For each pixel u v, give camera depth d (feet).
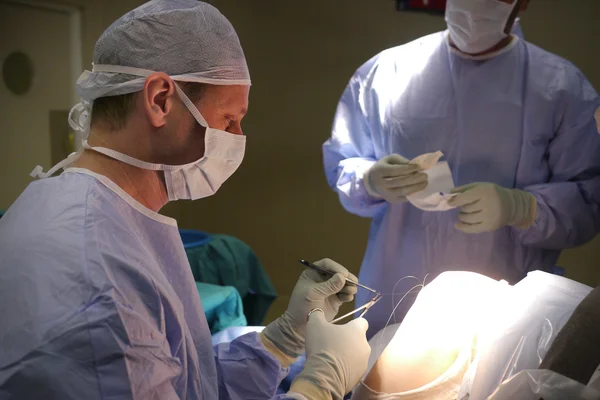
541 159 5.72
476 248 5.77
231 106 3.34
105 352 2.59
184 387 3.17
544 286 3.33
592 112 5.47
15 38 8.16
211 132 3.24
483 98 5.69
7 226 2.97
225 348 4.15
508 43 5.78
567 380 2.52
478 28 5.40
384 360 3.54
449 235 5.83
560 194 5.43
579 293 3.21
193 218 11.00
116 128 3.19
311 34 10.48
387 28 10.28
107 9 8.91
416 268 5.96
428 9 9.87
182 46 3.16
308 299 4.13
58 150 8.98
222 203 11.12
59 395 2.50
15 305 2.66
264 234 11.20
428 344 3.46
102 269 2.75
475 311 3.56
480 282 3.79
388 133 6.08
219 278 8.07
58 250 2.77
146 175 3.33
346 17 10.35
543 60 5.70
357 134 6.43
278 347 4.14
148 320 2.88
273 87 10.71
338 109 6.55
